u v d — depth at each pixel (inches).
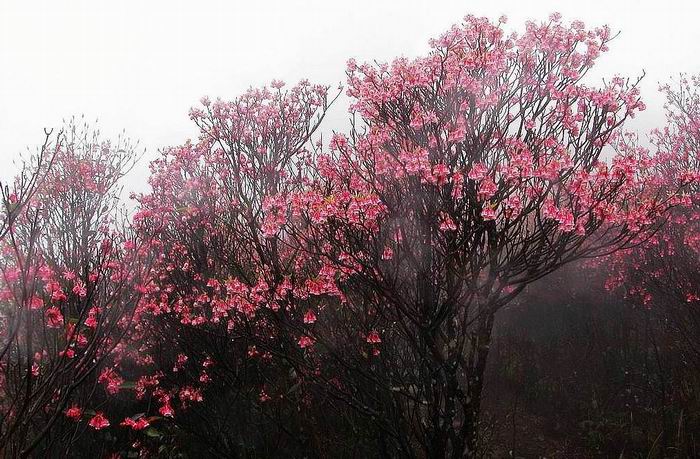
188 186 220.2
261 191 203.0
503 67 146.6
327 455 197.3
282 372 211.2
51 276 122.3
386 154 150.9
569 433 250.1
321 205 138.6
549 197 153.4
